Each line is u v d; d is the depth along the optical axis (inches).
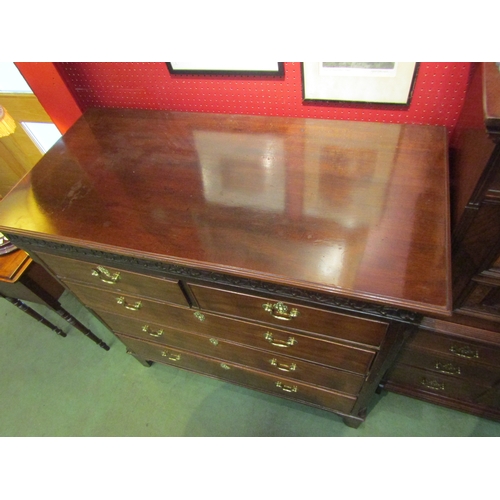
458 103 34.5
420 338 40.6
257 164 35.9
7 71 56.7
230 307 34.9
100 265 35.9
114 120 44.9
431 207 29.5
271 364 43.6
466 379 45.1
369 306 26.3
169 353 54.3
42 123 66.9
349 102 38.4
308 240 28.7
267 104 42.1
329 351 35.1
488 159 22.5
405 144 35.0
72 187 36.8
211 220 31.5
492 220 26.4
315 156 35.5
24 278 51.4
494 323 36.3
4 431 60.7
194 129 41.4
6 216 34.9
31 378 66.5
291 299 29.8
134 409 60.7
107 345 68.7
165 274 33.5
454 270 31.6
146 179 36.4
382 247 27.4
